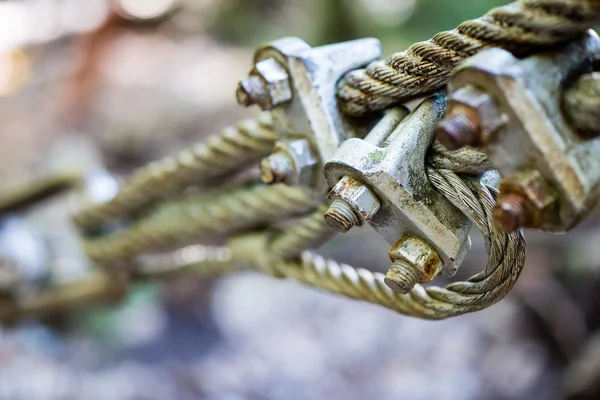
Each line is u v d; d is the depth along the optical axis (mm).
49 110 1899
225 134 474
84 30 2090
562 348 1261
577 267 1313
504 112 325
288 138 417
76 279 718
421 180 367
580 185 327
